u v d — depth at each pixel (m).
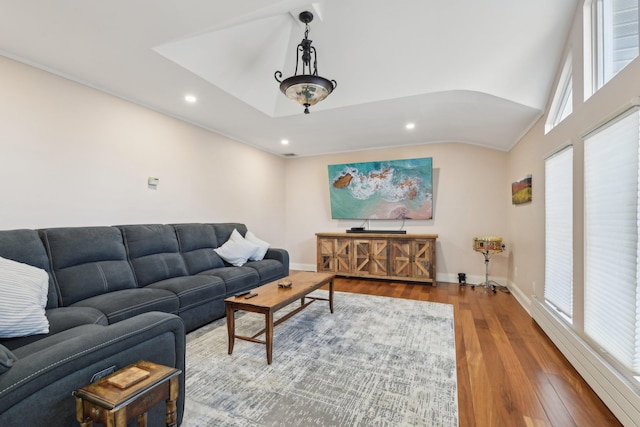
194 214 4.07
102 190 3.00
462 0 2.30
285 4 1.99
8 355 1.03
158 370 1.18
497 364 2.22
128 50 2.32
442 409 1.71
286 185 6.30
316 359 2.29
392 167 5.27
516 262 4.10
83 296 2.38
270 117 3.84
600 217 1.91
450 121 3.89
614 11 2.00
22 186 2.45
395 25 2.58
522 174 3.88
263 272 3.84
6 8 1.84
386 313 3.36
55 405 1.05
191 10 1.88
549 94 2.88
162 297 2.55
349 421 1.61
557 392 1.88
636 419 1.46
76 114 2.79
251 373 2.09
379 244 5.02
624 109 1.56
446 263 5.10
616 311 1.73
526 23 2.39
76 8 1.85
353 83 3.18
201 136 4.18
